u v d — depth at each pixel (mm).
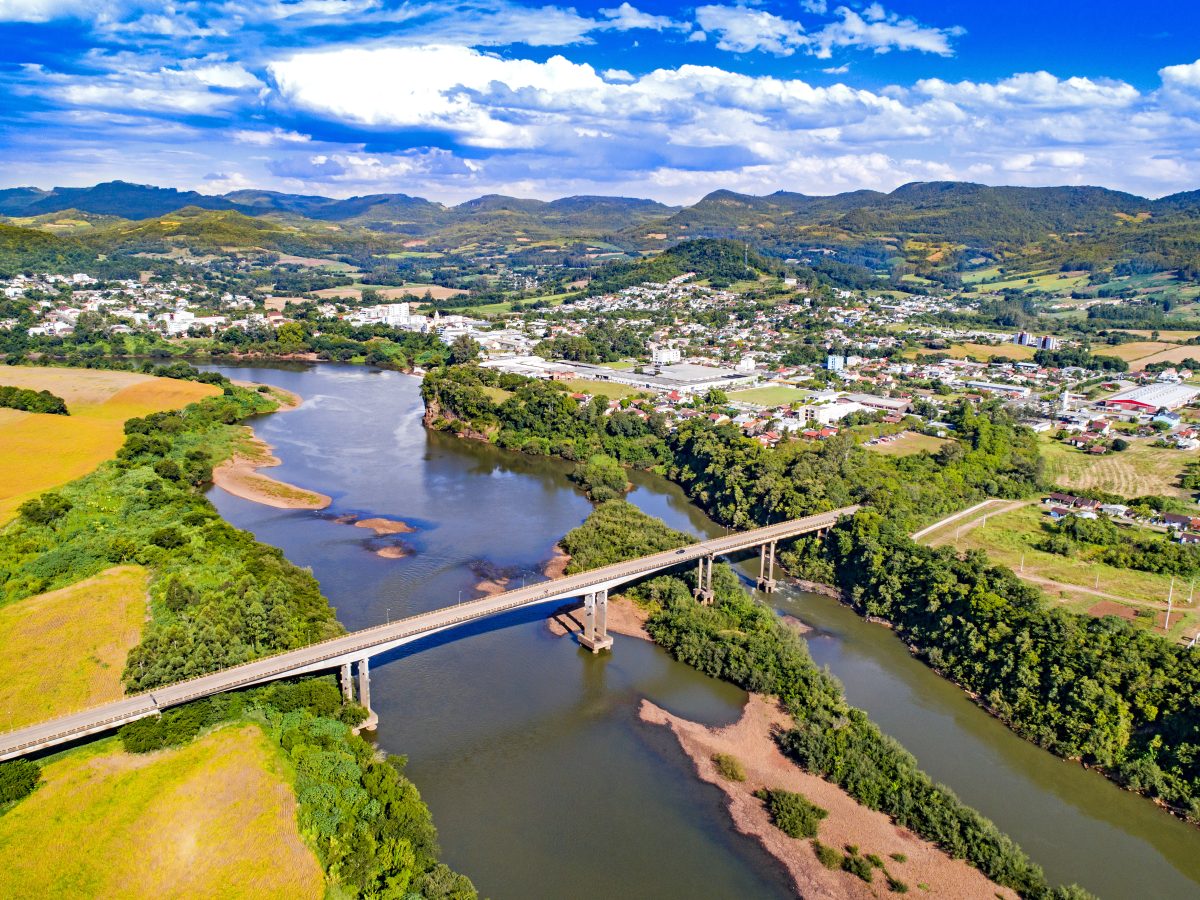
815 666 148500
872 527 191500
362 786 109875
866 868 102125
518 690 142500
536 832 108125
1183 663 129625
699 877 101188
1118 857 106562
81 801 102812
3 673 125125
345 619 163125
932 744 130125
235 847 98125
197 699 119188
